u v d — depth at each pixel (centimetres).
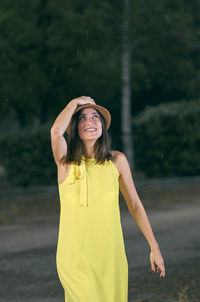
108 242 325
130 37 1919
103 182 329
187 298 550
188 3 2264
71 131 338
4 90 1959
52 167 1880
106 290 324
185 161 2011
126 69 1973
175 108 2028
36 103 2150
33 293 605
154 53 2059
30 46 1936
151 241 349
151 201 1458
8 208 1407
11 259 801
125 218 1171
